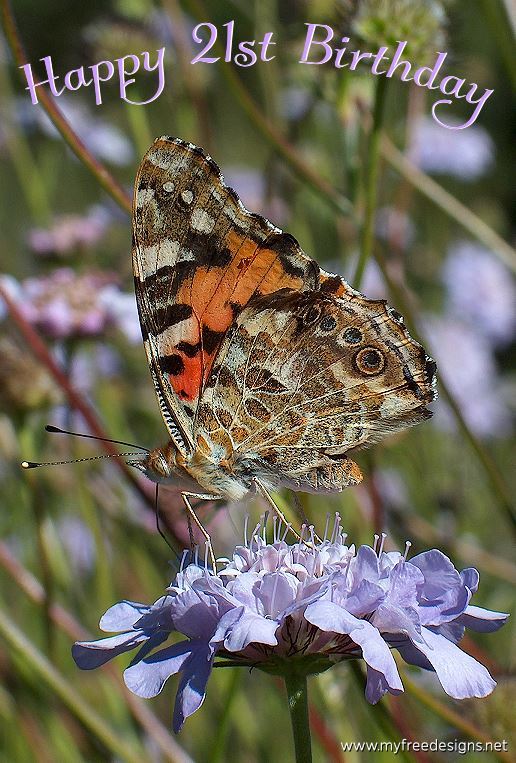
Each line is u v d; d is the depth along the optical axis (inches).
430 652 10.9
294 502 12.3
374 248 13.4
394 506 14.8
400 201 15.1
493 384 20.7
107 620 11.3
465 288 22.0
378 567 11.1
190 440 12.0
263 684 15.0
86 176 21.5
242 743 14.5
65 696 12.7
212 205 12.0
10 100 17.1
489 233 13.8
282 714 14.8
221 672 14.4
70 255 16.4
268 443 12.1
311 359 12.1
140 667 11.1
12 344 14.3
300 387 12.1
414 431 16.0
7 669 13.9
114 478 14.3
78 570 15.2
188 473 12.0
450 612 11.1
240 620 10.9
